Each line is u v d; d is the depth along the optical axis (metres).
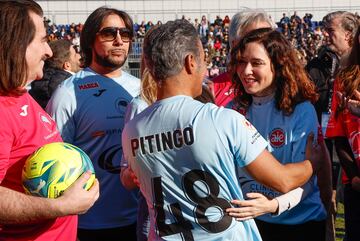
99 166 3.53
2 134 2.17
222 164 2.16
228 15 31.73
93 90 3.56
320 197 2.99
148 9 31.81
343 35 5.12
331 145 4.59
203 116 2.17
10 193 2.12
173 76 2.25
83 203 2.20
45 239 2.36
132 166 2.39
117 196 3.57
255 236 2.37
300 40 26.09
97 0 31.58
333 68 5.17
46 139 2.42
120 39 3.58
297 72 2.84
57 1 31.47
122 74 3.78
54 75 5.46
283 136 2.85
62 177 2.20
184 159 2.19
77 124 3.52
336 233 5.47
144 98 3.02
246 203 2.26
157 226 2.31
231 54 2.95
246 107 3.02
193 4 31.73
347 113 3.28
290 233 2.94
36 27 2.33
